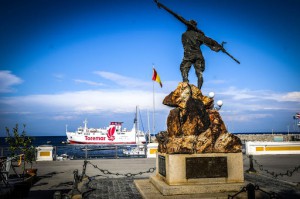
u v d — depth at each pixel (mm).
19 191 10039
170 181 9281
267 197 8992
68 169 17125
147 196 9000
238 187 9297
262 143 26062
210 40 11312
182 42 11484
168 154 9445
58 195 8531
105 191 10680
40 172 15945
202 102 10344
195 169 9422
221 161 9594
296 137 47719
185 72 11156
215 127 10008
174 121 10086
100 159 22500
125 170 16547
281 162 20078
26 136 13758
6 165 11305
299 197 9508
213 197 8633
